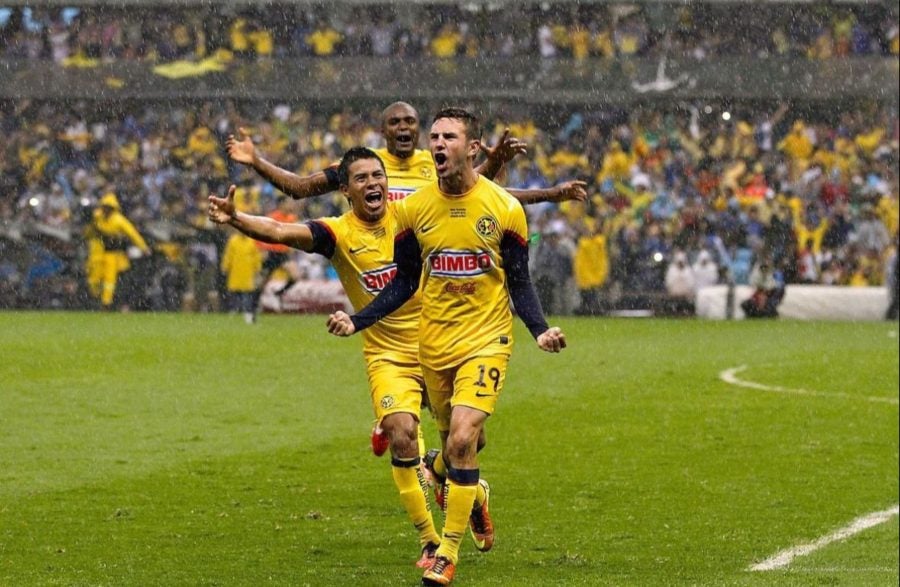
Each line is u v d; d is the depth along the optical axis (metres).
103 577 16.42
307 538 18.78
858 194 61.78
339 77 62.62
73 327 48.06
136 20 62.81
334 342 43.56
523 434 28.27
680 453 26.45
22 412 29.64
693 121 64.44
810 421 30.39
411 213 15.75
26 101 62.59
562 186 18.44
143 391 32.88
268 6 62.75
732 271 58.56
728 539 19.38
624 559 17.83
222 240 58.00
